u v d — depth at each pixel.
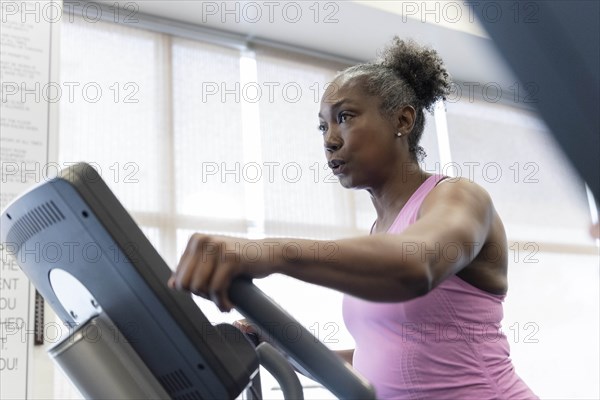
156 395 0.76
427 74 1.35
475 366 1.11
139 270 0.69
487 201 0.99
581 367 4.45
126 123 3.33
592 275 4.65
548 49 0.32
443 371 1.11
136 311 0.72
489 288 1.13
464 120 4.56
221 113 3.65
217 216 3.45
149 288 0.69
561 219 4.66
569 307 4.53
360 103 1.26
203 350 0.70
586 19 0.31
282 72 3.92
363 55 4.17
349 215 3.87
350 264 0.68
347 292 0.70
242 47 3.85
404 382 1.13
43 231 0.75
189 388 0.74
